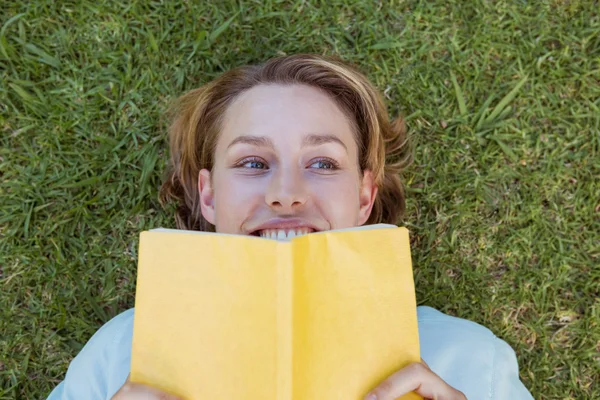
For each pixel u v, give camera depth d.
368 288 0.67
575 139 1.29
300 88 0.99
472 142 1.29
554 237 1.27
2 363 1.22
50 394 1.11
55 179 1.25
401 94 1.29
